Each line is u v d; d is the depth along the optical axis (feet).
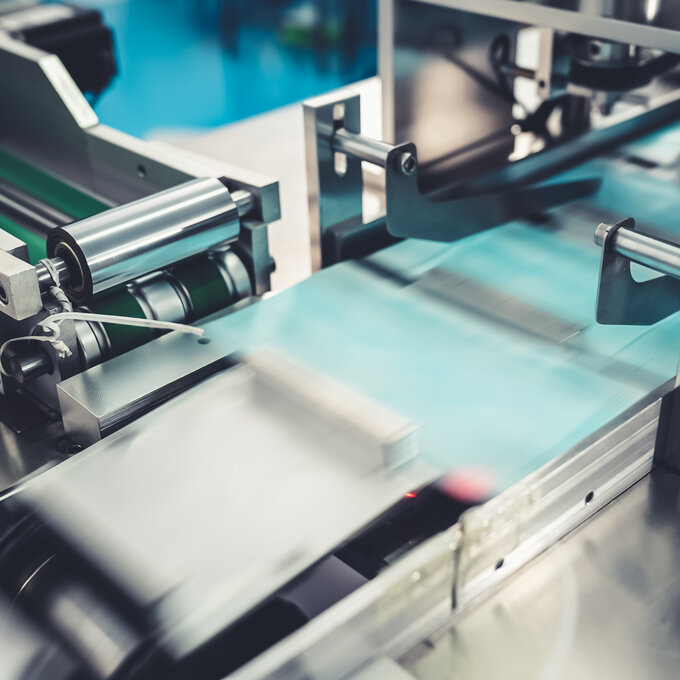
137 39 7.70
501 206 4.00
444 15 4.11
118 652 2.18
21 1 5.25
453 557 2.21
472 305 3.34
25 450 2.88
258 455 2.60
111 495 2.49
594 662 2.25
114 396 2.76
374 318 3.22
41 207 3.90
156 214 3.01
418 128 4.30
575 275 3.59
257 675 1.87
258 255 3.43
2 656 2.25
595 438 2.59
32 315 2.69
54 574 2.36
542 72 4.37
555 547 2.58
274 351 3.01
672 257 2.57
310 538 2.36
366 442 2.61
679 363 2.76
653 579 2.48
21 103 4.14
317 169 3.42
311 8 8.30
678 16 3.17
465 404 2.78
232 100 8.52
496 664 2.23
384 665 2.10
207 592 2.24
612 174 4.47
